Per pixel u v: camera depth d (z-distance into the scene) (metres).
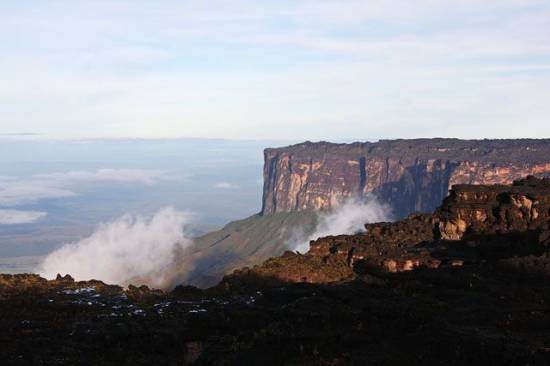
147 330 54.81
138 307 63.38
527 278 63.38
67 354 50.66
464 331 49.50
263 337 50.94
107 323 56.84
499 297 58.47
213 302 64.38
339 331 51.12
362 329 51.28
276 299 64.38
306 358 47.06
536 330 50.03
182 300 66.12
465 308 55.38
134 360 50.25
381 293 61.59
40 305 63.09
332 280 72.88
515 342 46.88
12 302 63.56
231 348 50.38
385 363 45.19
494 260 70.31
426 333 48.94
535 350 45.22
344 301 60.12
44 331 55.38
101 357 50.84
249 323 55.41
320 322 53.56
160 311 61.22
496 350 45.09
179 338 53.47
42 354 50.53
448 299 58.66
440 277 64.69
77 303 64.31
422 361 45.09
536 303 56.59
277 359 47.75
